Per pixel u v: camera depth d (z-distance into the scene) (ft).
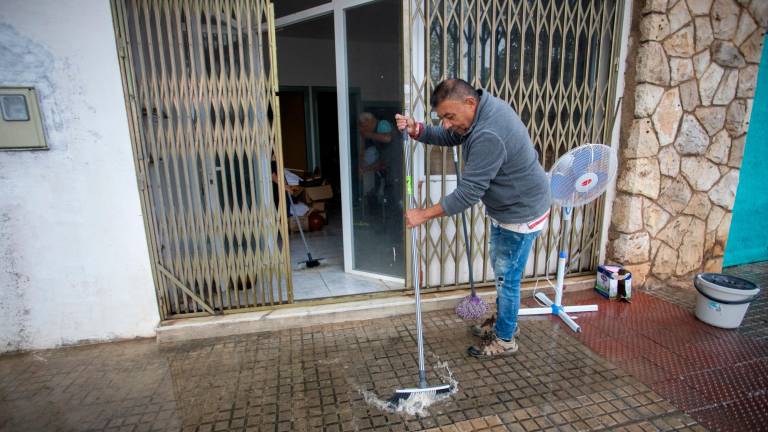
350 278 12.69
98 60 8.36
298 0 14.37
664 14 10.50
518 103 10.73
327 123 26.12
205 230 9.69
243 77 9.11
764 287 12.39
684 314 10.75
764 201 14.01
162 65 8.70
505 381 8.05
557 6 10.52
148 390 7.95
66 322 9.31
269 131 9.57
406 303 10.78
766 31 11.88
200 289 10.03
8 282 8.81
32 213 8.63
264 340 9.70
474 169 7.34
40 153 8.44
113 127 8.68
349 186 12.50
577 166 9.07
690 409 7.23
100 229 9.05
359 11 11.16
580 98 11.27
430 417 7.09
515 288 8.54
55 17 8.02
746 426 6.84
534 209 7.93
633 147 11.22
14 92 8.06
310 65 24.38
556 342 9.45
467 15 10.18
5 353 9.16
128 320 9.62
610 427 6.83
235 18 9.22
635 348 9.17
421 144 10.63
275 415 7.20
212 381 8.18
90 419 7.18
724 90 11.68
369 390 7.85
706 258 13.07
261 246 10.23
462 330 10.07
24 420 7.18
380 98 11.32
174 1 8.57
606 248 12.45
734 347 9.17
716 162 12.21
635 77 10.94
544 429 6.80
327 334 9.93
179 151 9.17
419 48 10.23
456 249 11.32
